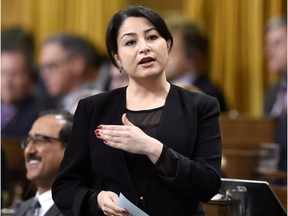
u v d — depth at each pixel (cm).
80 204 598
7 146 1180
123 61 598
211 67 1742
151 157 564
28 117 1750
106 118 611
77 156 623
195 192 576
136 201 582
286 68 1471
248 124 1261
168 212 586
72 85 1711
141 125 594
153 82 602
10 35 1903
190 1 1770
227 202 687
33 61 1900
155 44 592
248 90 1716
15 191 1161
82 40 1720
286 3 1692
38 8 1962
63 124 858
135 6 610
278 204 679
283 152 1238
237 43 1731
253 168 1153
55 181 629
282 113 1278
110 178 600
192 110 598
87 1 1897
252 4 1716
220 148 596
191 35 1537
